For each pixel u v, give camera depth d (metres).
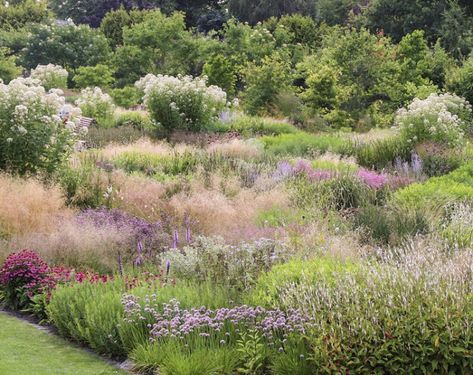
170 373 5.56
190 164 15.28
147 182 12.87
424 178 14.39
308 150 17.88
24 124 12.27
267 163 15.41
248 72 27.11
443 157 15.71
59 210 10.59
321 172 14.00
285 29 37.00
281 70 27.08
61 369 5.79
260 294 6.54
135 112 24.83
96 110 23.09
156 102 21.48
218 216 10.91
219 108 22.67
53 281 7.67
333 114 25.30
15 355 6.06
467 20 37.25
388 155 16.86
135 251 9.09
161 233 9.69
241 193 12.57
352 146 17.91
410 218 10.25
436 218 10.29
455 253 7.09
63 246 8.81
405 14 39.06
